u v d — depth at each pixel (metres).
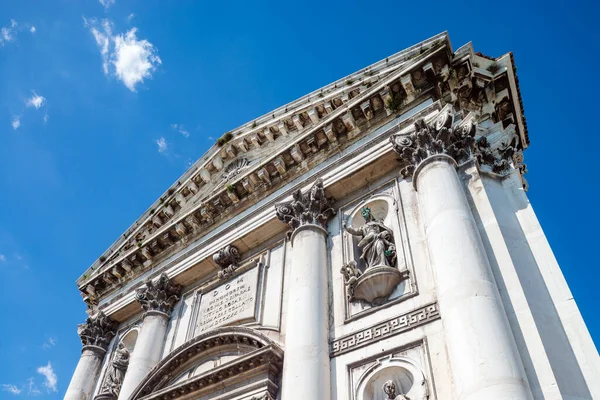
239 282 17.45
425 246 12.73
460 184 12.79
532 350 9.60
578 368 9.70
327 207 16.05
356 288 13.08
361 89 18.09
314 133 17.39
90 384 20.34
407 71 15.57
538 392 9.04
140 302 19.81
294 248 15.17
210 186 22.67
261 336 13.72
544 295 11.01
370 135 16.28
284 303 15.06
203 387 14.13
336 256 14.73
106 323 22.00
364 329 12.16
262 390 12.70
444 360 10.34
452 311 10.10
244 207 19.22
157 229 23.11
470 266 10.61
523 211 12.81
